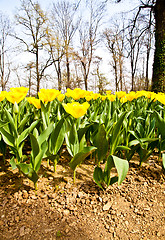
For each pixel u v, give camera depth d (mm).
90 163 2322
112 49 25234
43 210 1453
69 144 1816
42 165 2211
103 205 1535
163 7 8891
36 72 22391
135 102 3717
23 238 1188
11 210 1443
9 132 1826
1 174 1958
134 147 2014
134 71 24453
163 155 1679
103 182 1860
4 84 25516
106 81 29906
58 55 22891
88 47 25094
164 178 1982
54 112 2574
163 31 8945
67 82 24516
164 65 9016
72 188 1743
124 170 1312
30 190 1690
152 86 9570
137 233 1259
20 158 1819
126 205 1549
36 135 1870
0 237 1187
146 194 1703
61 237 1208
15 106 1877
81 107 1557
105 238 1213
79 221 1355
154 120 2174
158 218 1404
